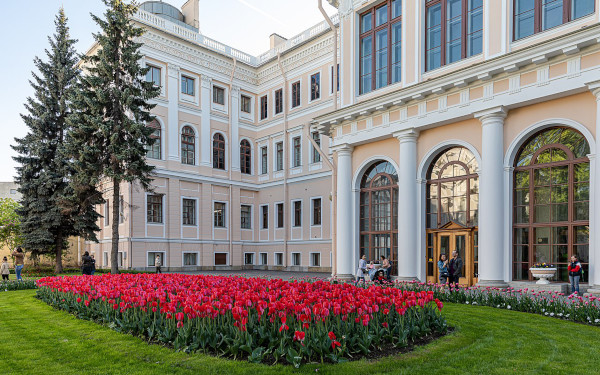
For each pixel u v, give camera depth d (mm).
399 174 17766
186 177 32562
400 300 7266
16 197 52875
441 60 16984
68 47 29250
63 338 8180
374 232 19328
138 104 23609
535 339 7828
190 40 33594
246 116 37906
